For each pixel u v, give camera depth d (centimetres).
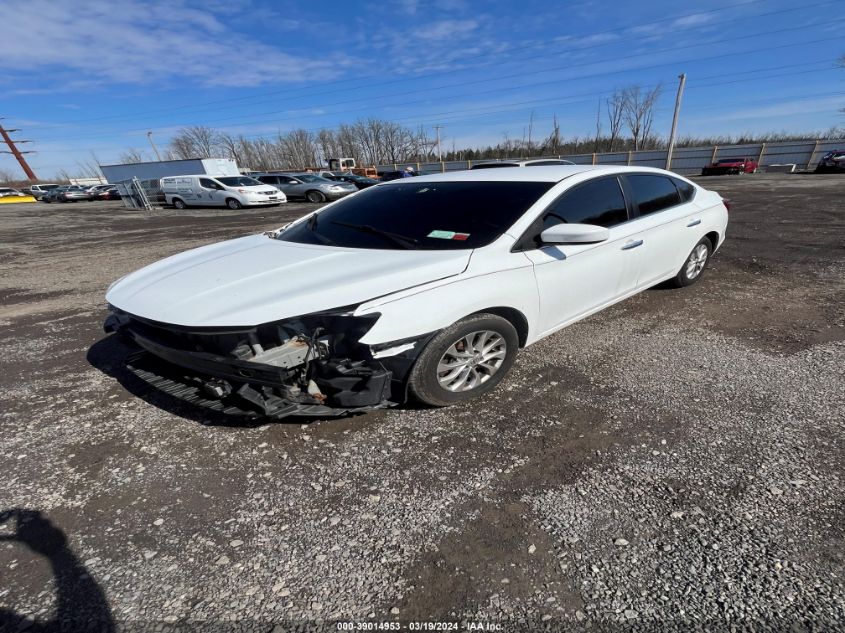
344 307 222
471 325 254
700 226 434
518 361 327
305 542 185
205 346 226
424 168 4653
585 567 169
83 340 400
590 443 237
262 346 221
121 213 1942
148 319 234
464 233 280
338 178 2630
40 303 530
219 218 1523
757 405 264
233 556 179
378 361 230
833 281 489
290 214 1580
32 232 1316
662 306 428
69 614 157
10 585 168
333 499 207
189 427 262
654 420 254
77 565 176
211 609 158
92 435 258
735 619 149
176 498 210
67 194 3434
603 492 204
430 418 263
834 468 212
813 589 158
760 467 215
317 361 229
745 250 642
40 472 229
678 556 172
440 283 241
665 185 406
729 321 389
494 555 176
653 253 378
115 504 207
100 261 800
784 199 1229
